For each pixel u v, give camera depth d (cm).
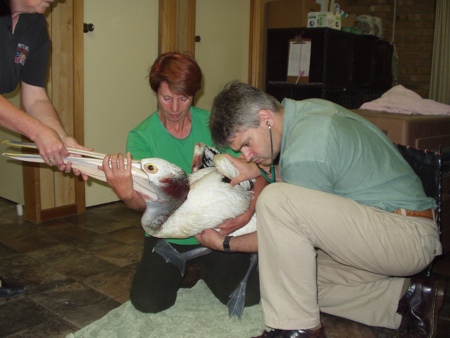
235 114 142
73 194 324
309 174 141
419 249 145
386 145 157
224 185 165
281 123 148
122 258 248
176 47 371
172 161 181
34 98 189
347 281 173
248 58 444
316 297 146
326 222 142
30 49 180
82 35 306
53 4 290
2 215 317
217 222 162
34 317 184
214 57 411
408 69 583
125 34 340
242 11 429
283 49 427
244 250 160
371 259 146
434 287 170
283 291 145
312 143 140
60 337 171
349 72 434
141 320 179
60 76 302
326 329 176
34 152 288
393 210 151
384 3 562
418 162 179
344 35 419
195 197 161
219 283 190
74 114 312
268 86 439
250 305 190
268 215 144
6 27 166
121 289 211
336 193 154
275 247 144
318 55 403
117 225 304
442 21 552
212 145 184
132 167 153
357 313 173
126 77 348
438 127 237
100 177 154
